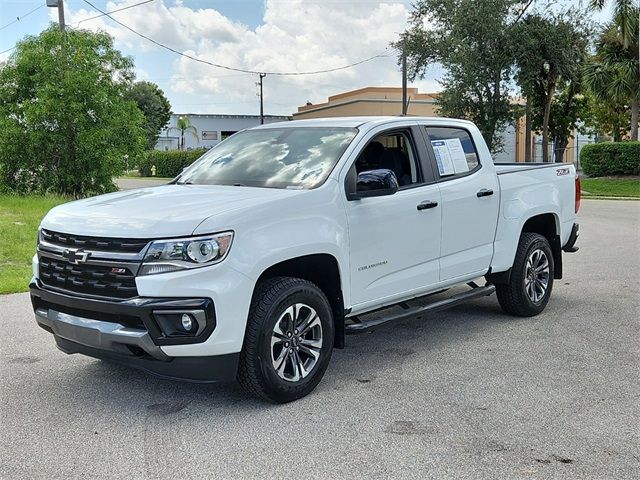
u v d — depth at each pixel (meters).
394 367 5.41
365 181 4.96
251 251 4.26
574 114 41.38
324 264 4.86
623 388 4.87
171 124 83.75
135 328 4.11
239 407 4.55
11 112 22.64
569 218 7.53
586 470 3.60
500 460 3.72
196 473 3.60
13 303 7.75
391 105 45.91
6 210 17.02
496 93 31.80
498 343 6.08
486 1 30.27
